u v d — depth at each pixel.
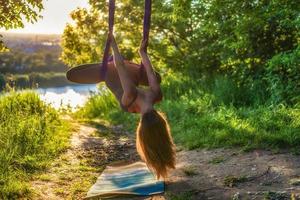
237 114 6.29
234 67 8.72
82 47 12.82
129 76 2.69
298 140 4.67
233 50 8.23
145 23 2.71
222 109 6.79
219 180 3.93
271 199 3.34
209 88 8.85
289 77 6.62
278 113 5.72
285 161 4.17
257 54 7.76
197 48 10.51
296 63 6.05
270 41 7.62
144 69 2.78
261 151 4.59
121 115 8.80
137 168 4.74
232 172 4.09
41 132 6.03
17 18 6.18
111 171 4.75
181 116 7.21
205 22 8.20
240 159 4.44
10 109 6.97
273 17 7.05
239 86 8.06
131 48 12.08
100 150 5.90
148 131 2.74
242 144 4.95
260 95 7.30
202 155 4.85
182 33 10.95
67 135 6.65
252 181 3.80
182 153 5.11
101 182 4.31
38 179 4.37
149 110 2.75
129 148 6.07
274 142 4.72
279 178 3.77
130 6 11.70
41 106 7.53
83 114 10.05
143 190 3.91
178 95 9.44
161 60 12.05
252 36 7.44
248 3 7.35
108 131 7.45
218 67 10.06
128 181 4.26
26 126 5.86
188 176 4.18
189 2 6.99
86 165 5.09
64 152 5.60
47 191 4.05
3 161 4.55
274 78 6.46
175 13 7.12
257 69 7.92
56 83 26.92
